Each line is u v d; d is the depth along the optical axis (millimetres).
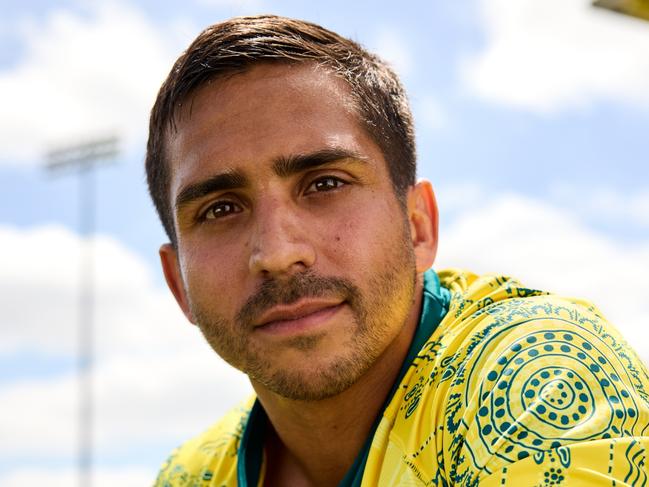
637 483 1621
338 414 2186
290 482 2449
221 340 2102
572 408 1696
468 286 2418
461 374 1936
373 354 2041
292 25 2244
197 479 2699
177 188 2188
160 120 2309
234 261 2066
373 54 2344
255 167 2049
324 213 2039
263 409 2502
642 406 1751
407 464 1941
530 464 1643
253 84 2115
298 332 1975
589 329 1921
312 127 2076
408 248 2174
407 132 2371
